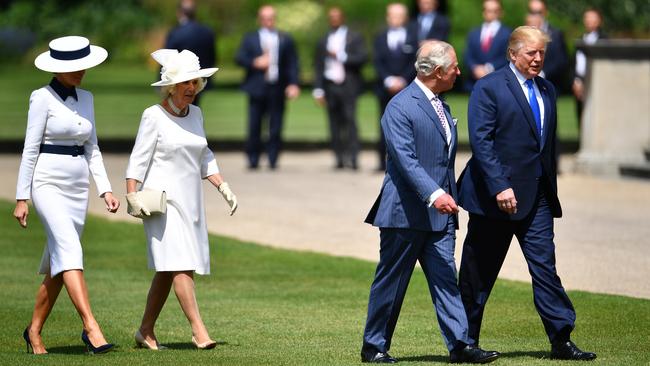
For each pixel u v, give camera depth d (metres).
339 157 69.25
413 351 27.55
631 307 31.72
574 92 66.38
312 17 169.38
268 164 71.94
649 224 46.84
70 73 27.55
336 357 26.33
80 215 27.80
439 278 25.14
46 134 27.52
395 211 24.95
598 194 56.66
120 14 164.62
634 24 128.25
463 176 26.50
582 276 36.34
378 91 65.50
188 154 27.55
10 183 62.03
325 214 50.91
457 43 134.88
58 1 162.38
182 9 64.81
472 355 25.00
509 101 25.84
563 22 131.00
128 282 37.88
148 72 186.62
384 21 146.25
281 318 31.91
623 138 64.88
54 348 28.50
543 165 25.91
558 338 25.81
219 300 34.66
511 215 25.78
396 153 24.69
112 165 69.69
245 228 47.62
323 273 38.66
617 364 25.09
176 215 27.47
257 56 67.88
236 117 109.75
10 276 38.78
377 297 25.50
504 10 135.12
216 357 26.33
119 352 27.27
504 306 32.72
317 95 68.50
